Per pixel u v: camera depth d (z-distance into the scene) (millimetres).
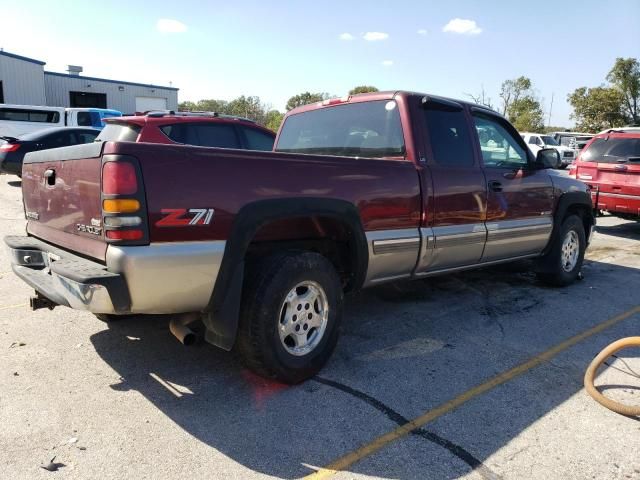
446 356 4016
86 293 2762
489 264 5176
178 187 2865
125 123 7535
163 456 2656
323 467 2615
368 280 3992
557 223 5805
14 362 3707
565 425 3066
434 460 2693
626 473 2623
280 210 3258
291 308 3412
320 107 5117
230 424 2971
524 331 4613
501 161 5191
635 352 4215
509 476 2578
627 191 9258
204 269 2980
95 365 3697
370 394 3371
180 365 3732
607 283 6359
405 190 4082
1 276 5969
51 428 2875
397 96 4383
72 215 3178
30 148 13078
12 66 29953
